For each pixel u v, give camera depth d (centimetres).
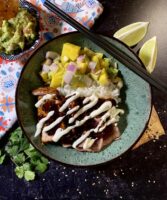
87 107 41
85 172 46
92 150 41
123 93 43
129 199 45
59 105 41
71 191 46
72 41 42
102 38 39
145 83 40
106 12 46
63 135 41
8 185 47
